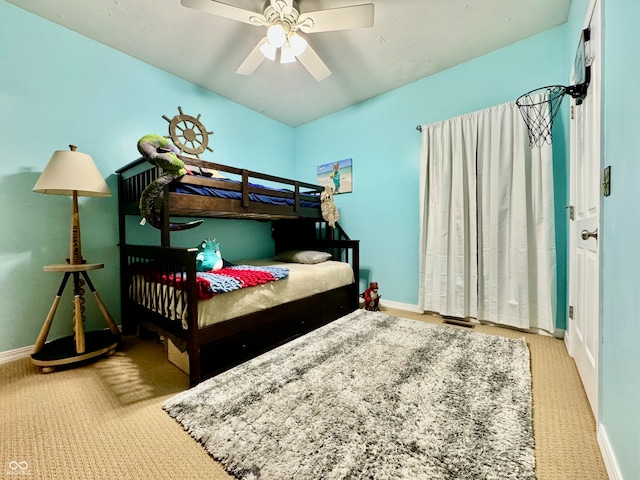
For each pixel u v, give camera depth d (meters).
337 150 3.62
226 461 0.98
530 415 1.20
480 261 2.49
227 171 2.15
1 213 1.83
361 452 1.00
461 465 0.94
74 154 1.82
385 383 1.46
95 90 2.21
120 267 2.34
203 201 1.99
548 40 2.18
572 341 1.80
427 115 2.84
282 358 1.79
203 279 1.60
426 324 2.44
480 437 1.07
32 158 1.94
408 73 2.77
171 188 1.83
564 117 2.11
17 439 1.11
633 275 0.80
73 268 1.77
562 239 2.15
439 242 2.67
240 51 2.37
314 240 3.42
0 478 0.93
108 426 1.19
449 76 2.69
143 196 1.70
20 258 1.91
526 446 1.02
